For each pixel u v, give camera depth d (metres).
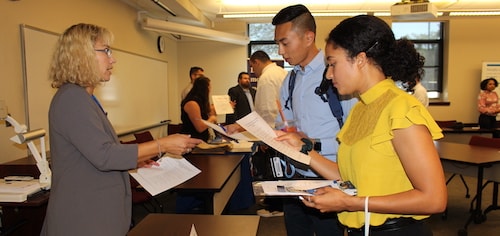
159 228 1.40
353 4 5.89
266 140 1.36
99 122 1.22
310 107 1.64
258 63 3.74
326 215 1.57
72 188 1.20
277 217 3.69
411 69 1.01
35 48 3.09
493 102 6.09
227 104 4.26
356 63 1.01
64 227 1.19
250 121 1.50
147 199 2.92
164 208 3.94
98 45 1.26
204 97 3.58
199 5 5.88
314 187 1.12
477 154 3.37
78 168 1.21
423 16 4.55
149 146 1.30
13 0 2.85
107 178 1.24
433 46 7.39
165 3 4.97
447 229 3.32
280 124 1.91
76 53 1.22
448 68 7.17
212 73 7.20
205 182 2.20
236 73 7.14
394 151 0.95
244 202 3.85
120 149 1.22
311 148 1.39
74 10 3.72
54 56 1.26
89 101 1.22
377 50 0.98
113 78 4.50
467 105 7.19
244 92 5.23
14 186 1.88
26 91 2.97
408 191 0.90
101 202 1.22
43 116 3.20
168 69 6.71
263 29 7.43
